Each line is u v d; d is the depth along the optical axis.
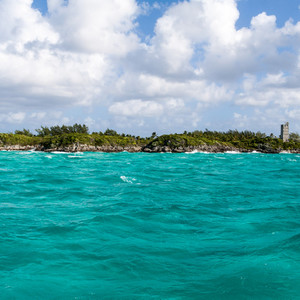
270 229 9.66
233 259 7.05
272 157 73.81
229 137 151.88
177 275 6.25
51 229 9.50
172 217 11.18
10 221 10.48
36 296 5.41
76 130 157.25
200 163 45.94
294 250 7.54
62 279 6.08
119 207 12.80
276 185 20.58
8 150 98.19
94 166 37.53
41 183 20.45
